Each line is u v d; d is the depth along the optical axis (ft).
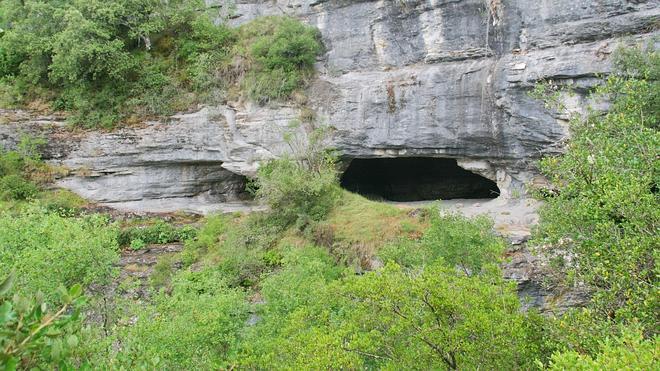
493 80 64.28
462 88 68.18
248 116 83.10
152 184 88.84
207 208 86.69
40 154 88.43
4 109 89.35
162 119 86.48
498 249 39.91
